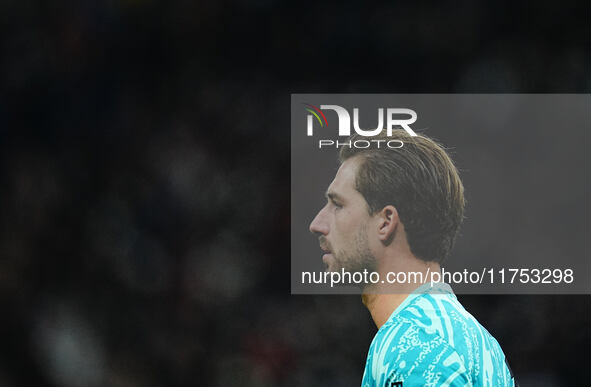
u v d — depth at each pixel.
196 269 35.97
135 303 35.22
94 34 39.09
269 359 33.94
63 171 37.66
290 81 39.34
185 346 34.44
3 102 37.97
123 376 33.44
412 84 38.34
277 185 37.19
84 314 34.72
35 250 35.78
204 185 37.47
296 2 39.19
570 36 36.81
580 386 29.83
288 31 39.44
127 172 37.97
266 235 36.62
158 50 39.66
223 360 34.25
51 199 36.97
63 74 38.81
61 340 33.47
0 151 37.69
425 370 5.35
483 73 36.88
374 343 5.69
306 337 34.50
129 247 36.25
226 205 37.03
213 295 35.59
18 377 32.69
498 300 29.94
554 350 30.02
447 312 5.69
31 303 34.53
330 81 39.22
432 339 5.47
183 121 38.78
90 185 37.50
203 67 40.38
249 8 39.41
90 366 33.25
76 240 36.12
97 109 38.78
